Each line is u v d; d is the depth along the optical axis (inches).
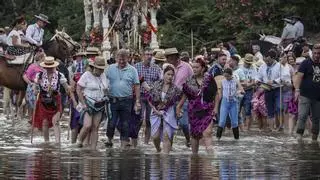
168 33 2871.6
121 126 1299.2
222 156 1122.0
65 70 1560.0
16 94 1886.1
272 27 2650.1
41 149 1224.8
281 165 994.7
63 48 1775.3
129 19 2235.5
